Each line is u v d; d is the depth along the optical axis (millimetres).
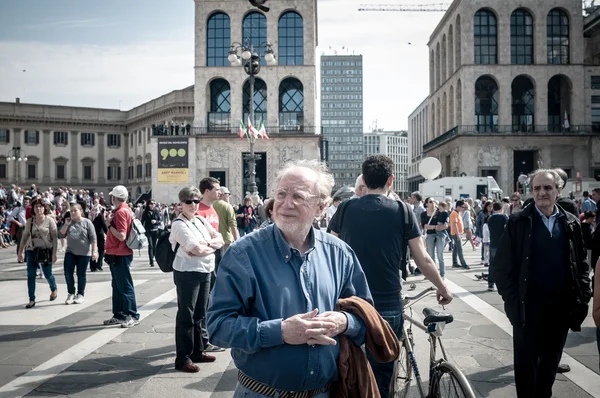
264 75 48625
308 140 47469
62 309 9148
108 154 81938
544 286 4293
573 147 54812
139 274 14367
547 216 4426
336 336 2477
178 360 5797
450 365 3340
